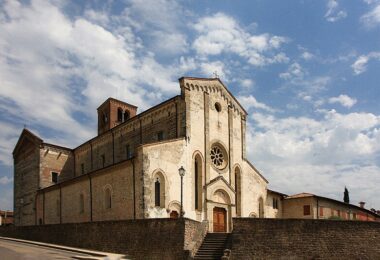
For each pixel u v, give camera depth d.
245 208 54.25
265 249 35.50
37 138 67.31
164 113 50.59
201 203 47.78
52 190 59.91
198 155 48.91
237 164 54.62
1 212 105.88
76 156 69.75
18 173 73.00
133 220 38.34
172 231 35.66
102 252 38.16
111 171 46.72
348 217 72.38
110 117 71.94
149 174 42.22
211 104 52.00
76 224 43.34
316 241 35.09
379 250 34.81
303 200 64.69
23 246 40.62
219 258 34.97
